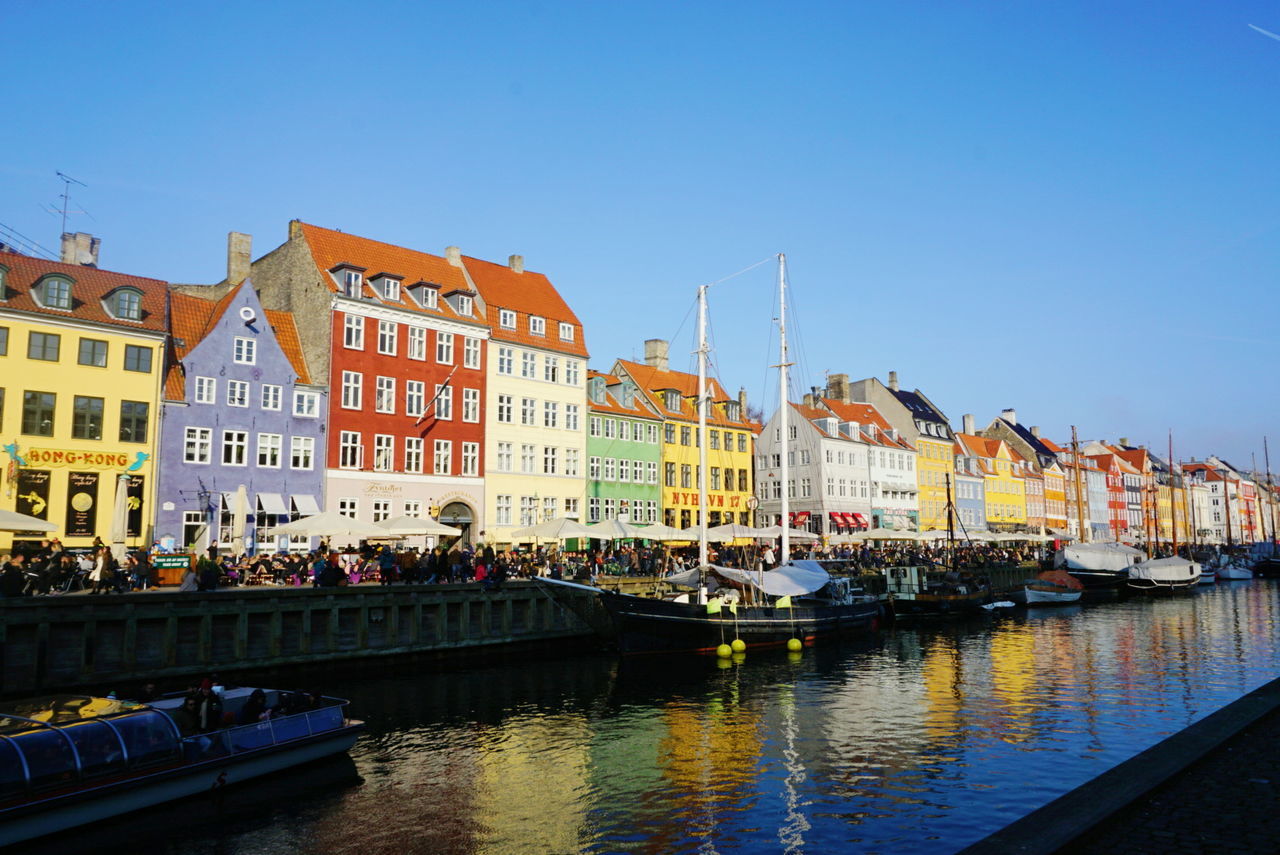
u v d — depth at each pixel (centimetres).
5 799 1291
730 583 3541
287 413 4334
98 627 2420
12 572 2389
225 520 4059
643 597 3192
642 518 6184
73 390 3681
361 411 4628
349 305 4628
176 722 1620
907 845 1316
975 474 9550
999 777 1659
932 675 2911
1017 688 2628
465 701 2452
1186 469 15962
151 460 3853
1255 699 1384
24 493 3528
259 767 1638
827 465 7419
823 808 1498
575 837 1383
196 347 4059
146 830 1412
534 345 5519
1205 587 7531
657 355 7038
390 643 3012
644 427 6300
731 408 7144
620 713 2294
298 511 4266
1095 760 1772
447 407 5034
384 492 4681
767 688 2672
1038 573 6612
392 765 1789
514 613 3466
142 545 3772
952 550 6300
